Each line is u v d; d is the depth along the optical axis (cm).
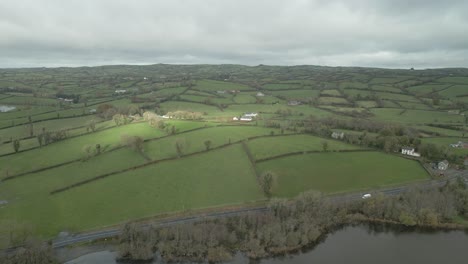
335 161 16612
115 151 17350
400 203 12850
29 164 16212
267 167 15575
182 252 10462
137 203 12800
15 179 14838
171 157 16462
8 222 11162
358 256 10562
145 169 15375
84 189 13800
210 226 11094
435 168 16712
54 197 13225
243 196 13325
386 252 10762
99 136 19925
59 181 14512
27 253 9662
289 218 11675
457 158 17525
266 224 11362
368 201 13012
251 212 12288
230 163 15962
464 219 12569
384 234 11788
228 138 19012
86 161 16375
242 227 11350
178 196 13288
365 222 12431
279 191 13725
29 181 14612
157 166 15638
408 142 19050
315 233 11325
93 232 11156
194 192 13575
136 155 16800
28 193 13588
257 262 10250
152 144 18162
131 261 10162
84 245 10594
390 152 18238
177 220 11844
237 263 10188
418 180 15138
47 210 12344
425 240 11462
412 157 17725
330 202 12775
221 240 10925
